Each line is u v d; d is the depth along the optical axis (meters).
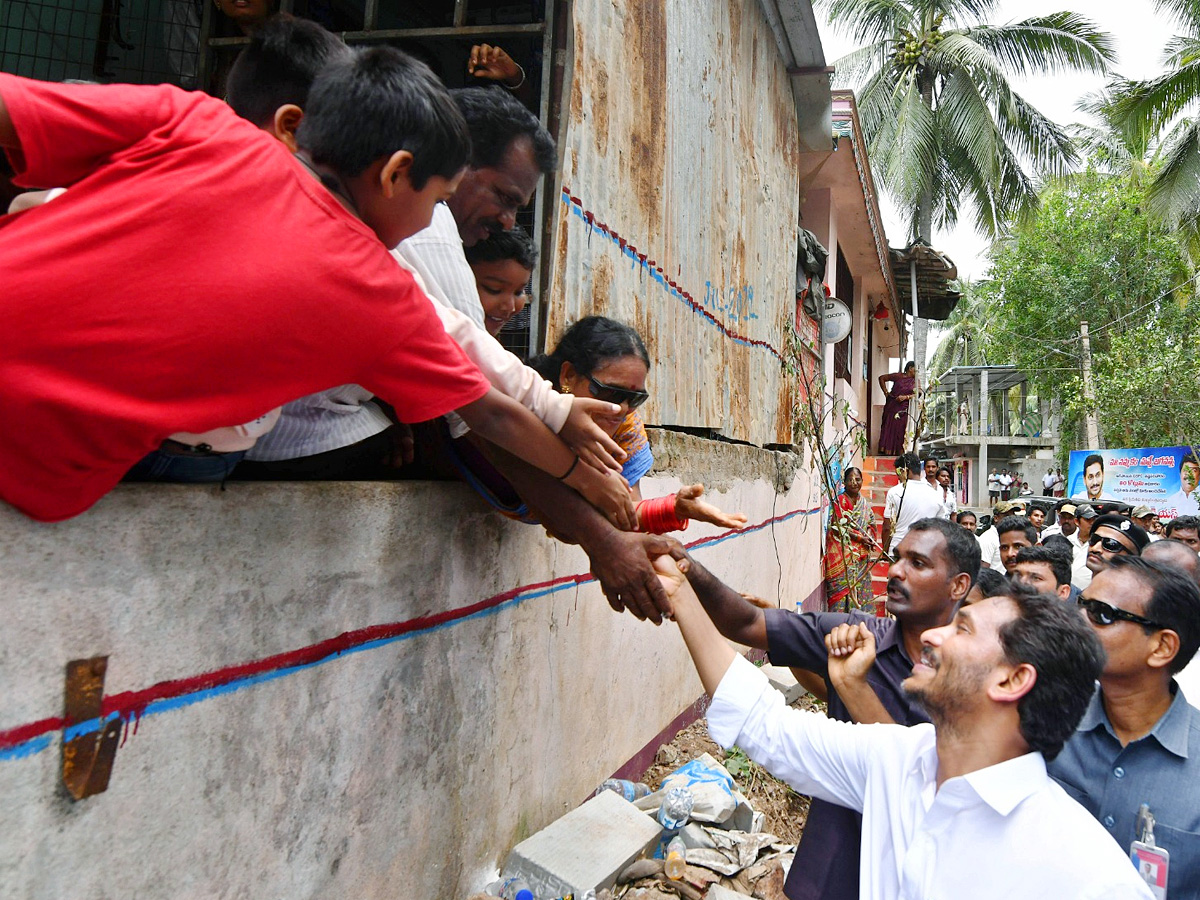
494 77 3.04
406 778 2.30
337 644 1.98
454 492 2.50
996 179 19.72
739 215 6.32
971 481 36.00
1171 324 22.64
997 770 1.68
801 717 2.21
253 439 1.56
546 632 3.27
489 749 2.80
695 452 5.26
